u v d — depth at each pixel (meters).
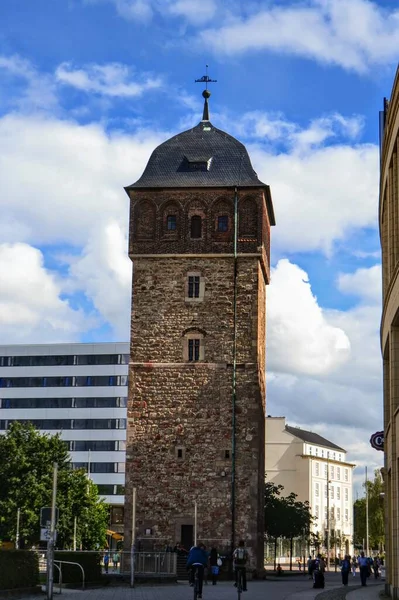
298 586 55.22
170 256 66.19
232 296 65.25
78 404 132.12
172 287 65.81
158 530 62.69
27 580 36.34
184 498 62.88
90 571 46.00
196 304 65.44
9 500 79.38
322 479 148.25
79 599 35.03
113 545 123.12
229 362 64.31
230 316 65.00
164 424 64.00
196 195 66.88
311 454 146.12
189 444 63.56
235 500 62.34
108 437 130.12
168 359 64.88
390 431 39.22
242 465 62.81
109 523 127.44
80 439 130.88
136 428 64.19
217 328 64.94
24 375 134.62
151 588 46.19
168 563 53.28
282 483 142.75
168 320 65.44
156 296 65.88
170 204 67.06
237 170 67.81
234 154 68.88
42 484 80.12
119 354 132.25
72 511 82.19
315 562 54.06
